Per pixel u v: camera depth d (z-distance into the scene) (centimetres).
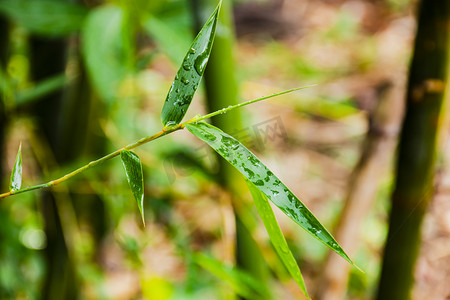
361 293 138
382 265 88
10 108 104
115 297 151
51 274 113
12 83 116
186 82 71
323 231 69
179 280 148
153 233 146
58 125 114
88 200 120
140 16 96
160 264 148
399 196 86
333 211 191
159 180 123
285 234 148
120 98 115
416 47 83
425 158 84
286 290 131
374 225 162
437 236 143
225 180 93
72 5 98
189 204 164
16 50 128
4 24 105
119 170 117
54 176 105
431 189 85
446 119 84
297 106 185
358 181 106
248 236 94
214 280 127
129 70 94
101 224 128
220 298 132
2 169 116
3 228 120
